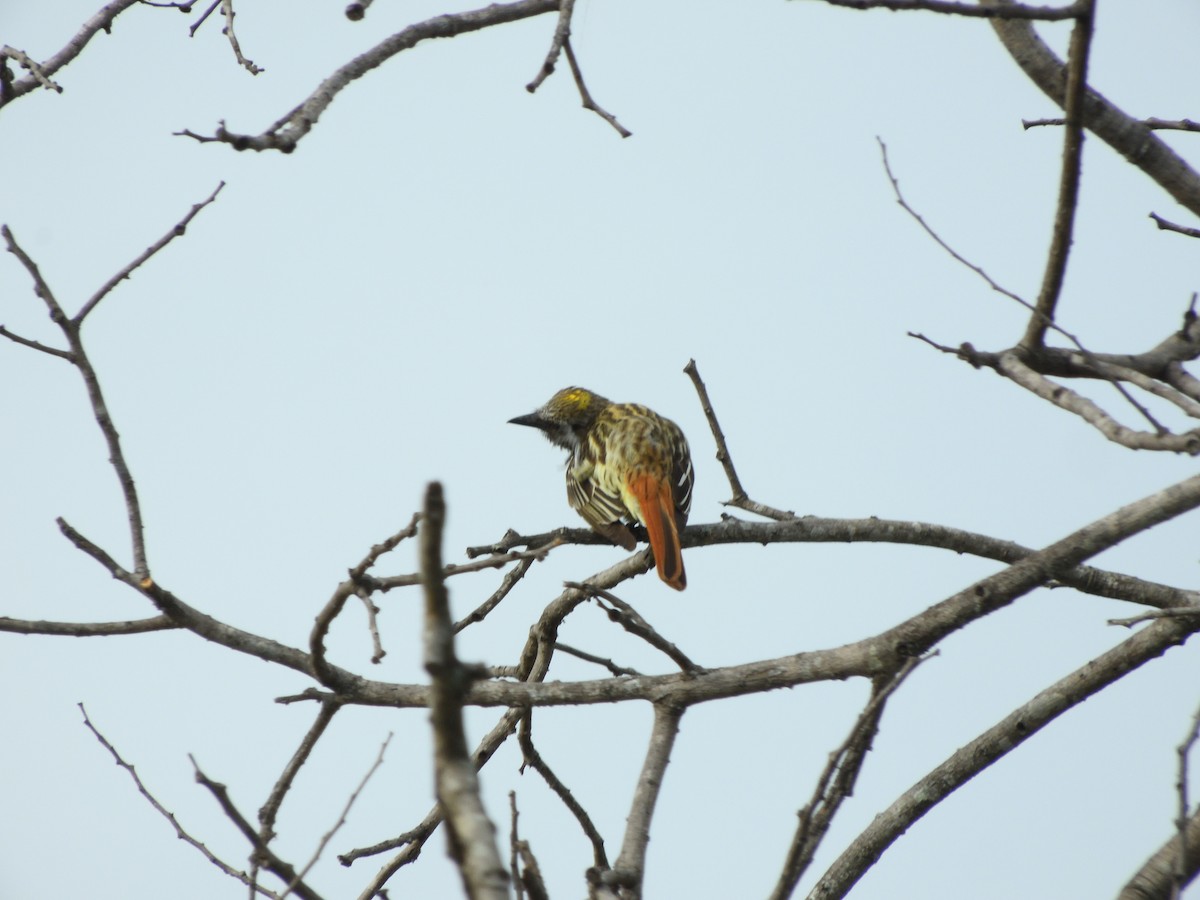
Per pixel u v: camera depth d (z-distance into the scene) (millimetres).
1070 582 12203
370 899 10742
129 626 9922
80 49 11102
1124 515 10359
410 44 9945
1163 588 12133
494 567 9000
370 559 8844
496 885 5422
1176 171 12055
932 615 10398
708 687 10328
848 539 12570
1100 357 11852
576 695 10539
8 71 10891
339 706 10102
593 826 11273
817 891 11328
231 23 10469
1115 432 9438
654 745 10273
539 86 9039
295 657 10039
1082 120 10703
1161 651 11242
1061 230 11133
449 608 5559
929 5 9867
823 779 8438
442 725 5629
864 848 11359
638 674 10773
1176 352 12211
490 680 10734
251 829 9242
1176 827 8516
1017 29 11992
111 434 9562
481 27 10297
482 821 5531
